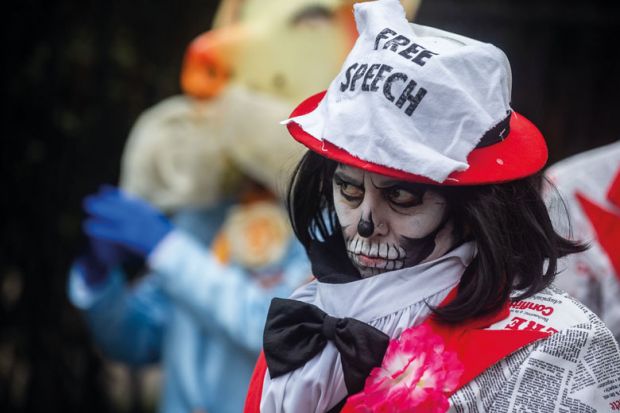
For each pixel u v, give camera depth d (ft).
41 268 25.36
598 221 14.20
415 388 8.84
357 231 9.27
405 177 8.62
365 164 8.73
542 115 24.90
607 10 25.12
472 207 8.93
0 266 25.46
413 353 8.93
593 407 8.75
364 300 9.26
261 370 9.93
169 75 24.95
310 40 17.90
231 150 18.25
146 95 25.07
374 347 8.98
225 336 17.76
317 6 17.87
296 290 10.16
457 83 8.71
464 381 8.84
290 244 18.04
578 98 24.91
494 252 8.83
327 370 9.21
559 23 25.04
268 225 18.06
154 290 20.12
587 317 9.07
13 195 25.23
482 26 24.97
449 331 9.04
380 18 9.19
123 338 19.98
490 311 9.02
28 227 25.31
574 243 9.71
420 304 9.16
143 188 19.27
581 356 8.87
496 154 8.95
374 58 8.96
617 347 9.03
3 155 25.17
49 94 25.03
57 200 25.20
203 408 18.08
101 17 24.97
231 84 18.26
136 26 25.02
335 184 9.43
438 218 9.10
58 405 25.58
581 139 24.86
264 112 17.81
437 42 9.12
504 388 8.85
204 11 24.91
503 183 9.07
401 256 9.19
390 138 8.60
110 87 25.02
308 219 10.32
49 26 24.99
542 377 8.82
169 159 19.17
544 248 9.21
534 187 9.33
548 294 9.28
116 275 19.84
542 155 9.18
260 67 18.03
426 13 24.72
